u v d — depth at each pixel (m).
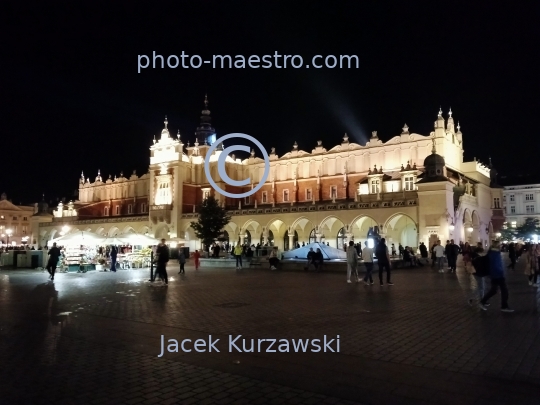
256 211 73.06
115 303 17.73
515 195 106.44
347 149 76.19
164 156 87.31
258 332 11.73
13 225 123.62
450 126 71.88
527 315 14.26
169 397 7.11
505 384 7.55
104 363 9.03
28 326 12.96
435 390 7.28
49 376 8.23
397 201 59.81
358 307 16.00
